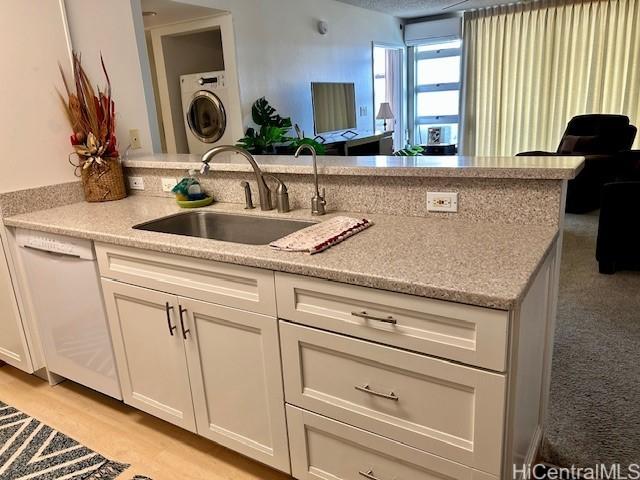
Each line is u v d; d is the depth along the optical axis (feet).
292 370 4.67
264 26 16.05
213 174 7.10
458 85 24.23
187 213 6.80
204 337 5.29
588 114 19.74
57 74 7.27
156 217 6.45
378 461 4.44
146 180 7.97
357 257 4.32
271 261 4.41
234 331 5.01
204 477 5.64
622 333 8.23
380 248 4.55
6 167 6.86
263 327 4.74
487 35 22.66
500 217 5.10
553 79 21.54
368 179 5.81
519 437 4.28
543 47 21.42
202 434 5.75
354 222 5.32
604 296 9.84
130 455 6.06
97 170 7.55
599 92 20.56
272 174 6.41
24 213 7.06
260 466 5.78
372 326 4.02
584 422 6.00
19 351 7.52
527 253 4.19
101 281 6.06
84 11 7.49
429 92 25.59
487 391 3.59
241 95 15.37
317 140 16.84
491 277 3.69
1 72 6.65
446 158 5.96
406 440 4.15
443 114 25.39
